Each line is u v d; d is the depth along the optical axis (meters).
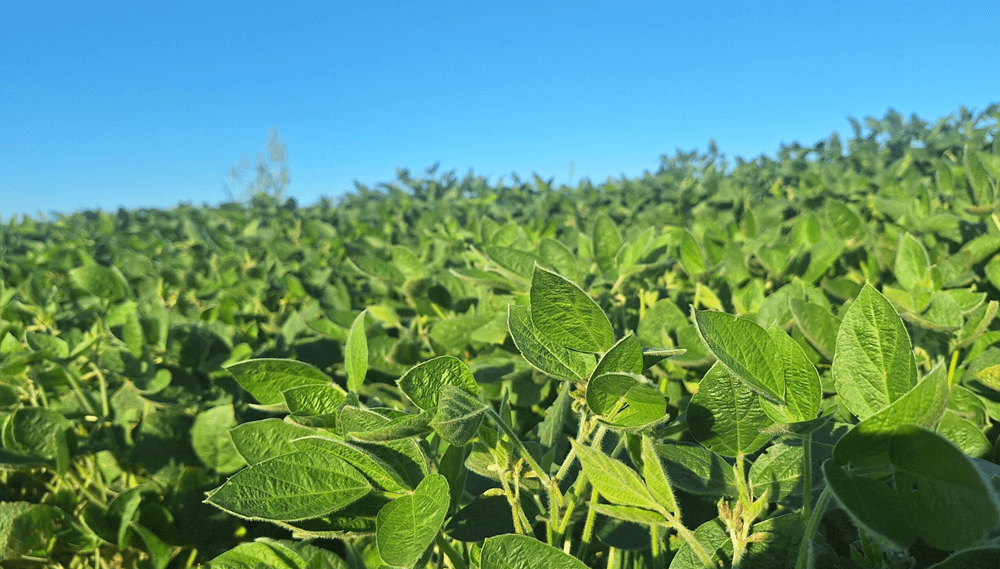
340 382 2.48
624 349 0.85
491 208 6.75
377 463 0.93
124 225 8.22
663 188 7.45
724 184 6.33
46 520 1.94
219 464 1.89
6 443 2.07
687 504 1.21
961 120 6.46
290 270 3.92
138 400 2.36
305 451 0.96
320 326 2.52
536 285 0.92
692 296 2.70
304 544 1.21
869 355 0.85
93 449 2.25
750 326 0.87
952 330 1.47
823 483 1.02
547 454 1.23
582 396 1.01
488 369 2.00
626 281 2.24
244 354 2.42
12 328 3.01
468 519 1.07
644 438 0.95
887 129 7.81
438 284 2.78
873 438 0.69
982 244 2.21
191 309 3.56
